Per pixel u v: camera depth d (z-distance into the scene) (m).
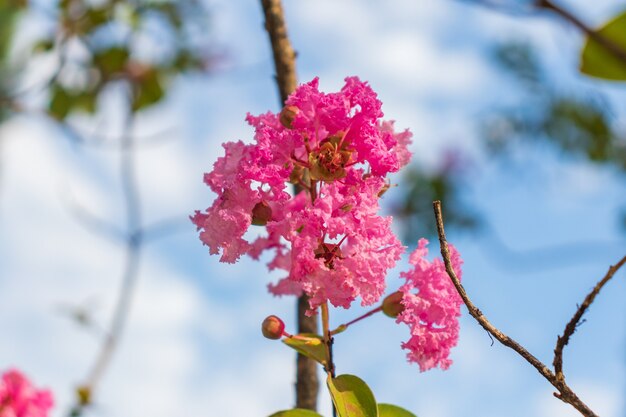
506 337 0.68
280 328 0.75
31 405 1.00
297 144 0.71
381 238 0.71
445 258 0.69
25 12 1.36
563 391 0.67
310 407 0.80
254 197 0.71
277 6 0.84
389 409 0.76
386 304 0.74
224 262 0.71
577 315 0.67
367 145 0.71
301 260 0.70
